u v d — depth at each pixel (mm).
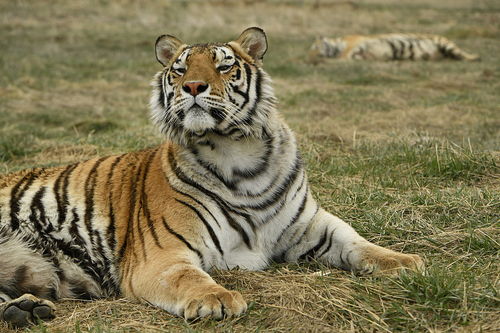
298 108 20047
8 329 7082
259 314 6758
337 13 48344
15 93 22453
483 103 20141
